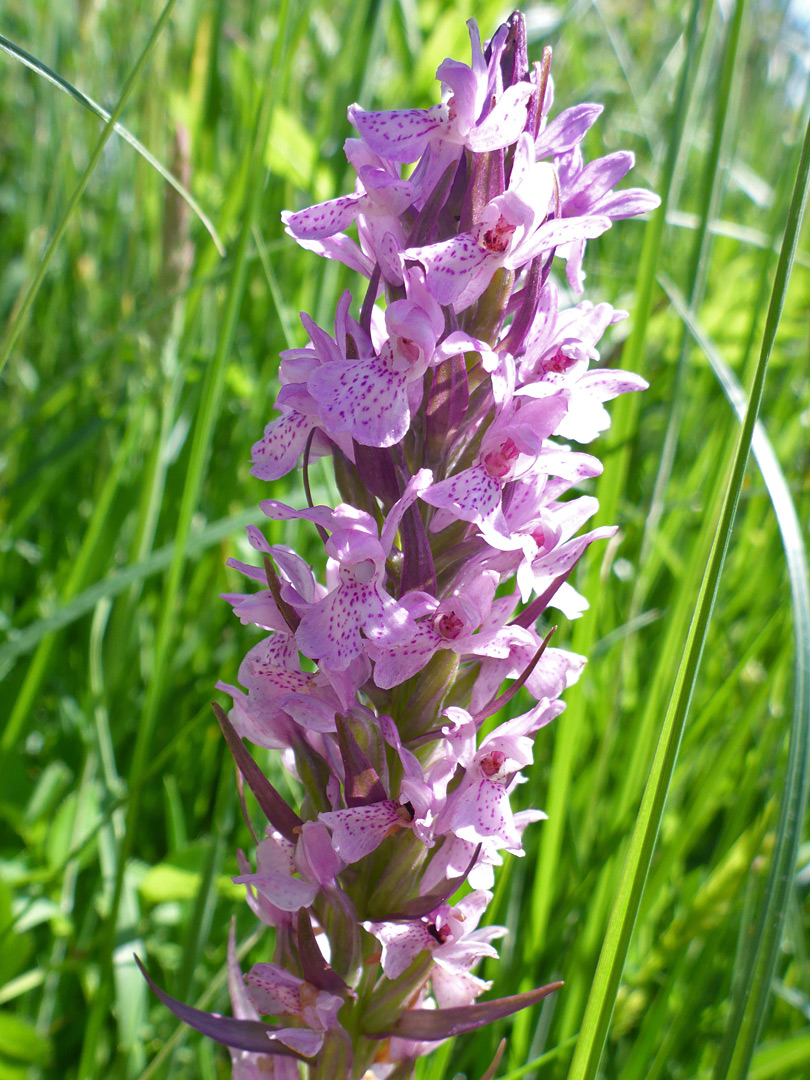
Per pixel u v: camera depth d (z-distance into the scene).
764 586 0.25
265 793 0.12
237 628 0.24
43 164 0.32
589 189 0.13
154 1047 0.18
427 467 0.12
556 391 0.11
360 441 0.11
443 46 0.23
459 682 0.13
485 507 0.11
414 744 0.12
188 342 0.21
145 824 0.22
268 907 0.13
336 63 0.22
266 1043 0.12
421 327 0.11
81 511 0.27
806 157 0.11
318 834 0.12
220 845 0.17
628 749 0.18
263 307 0.30
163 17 0.13
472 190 0.12
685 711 0.11
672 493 0.26
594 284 0.30
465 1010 0.12
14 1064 0.15
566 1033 0.16
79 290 0.31
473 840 0.12
